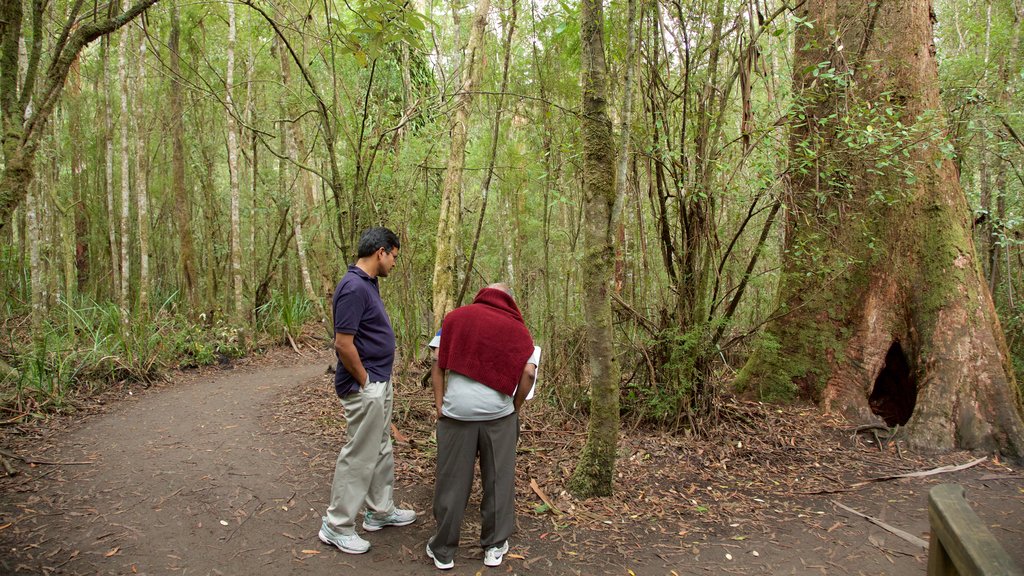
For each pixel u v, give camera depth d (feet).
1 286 25.88
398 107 19.33
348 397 8.90
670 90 14.01
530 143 19.12
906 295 15.75
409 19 11.28
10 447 13.01
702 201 14.03
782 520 10.55
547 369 16.49
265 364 26.81
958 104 17.56
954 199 15.92
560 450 13.58
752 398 17.35
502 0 17.90
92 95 33.81
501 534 8.71
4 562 8.14
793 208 15.16
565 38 16.14
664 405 14.35
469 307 8.88
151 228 38.96
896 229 15.88
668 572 8.73
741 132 13.87
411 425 15.30
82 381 19.06
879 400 16.65
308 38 21.50
